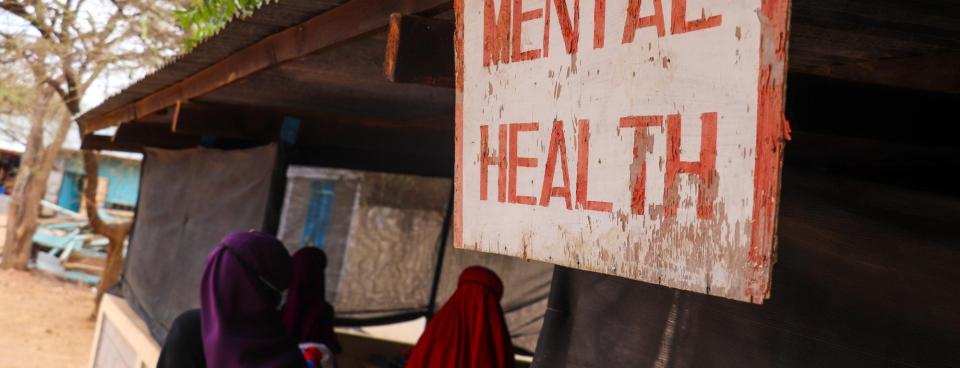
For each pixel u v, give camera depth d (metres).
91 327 16.36
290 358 3.64
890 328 2.11
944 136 2.96
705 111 1.50
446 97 4.89
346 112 6.27
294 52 3.88
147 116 7.50
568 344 3.01
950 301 2.02
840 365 2.19
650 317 2.71
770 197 1.37
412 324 12.20
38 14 15.94
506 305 8.59
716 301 2.51
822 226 2.28
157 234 7.68
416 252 8.73
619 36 1.71
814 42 2.64
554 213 1.89
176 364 3.82
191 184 6.91
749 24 1.42
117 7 16.30
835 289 2.23
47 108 20.73
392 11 3.04
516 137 2.03
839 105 2.92
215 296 3.61
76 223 24.20
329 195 8.47
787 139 1.35
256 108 6.14
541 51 1.95
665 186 1.58
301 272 6.66
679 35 1.56
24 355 13.73
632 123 1.67
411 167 7.95
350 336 8.75
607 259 1.72
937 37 2.42
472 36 2.20
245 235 3.78
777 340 2.34
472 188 2.20
